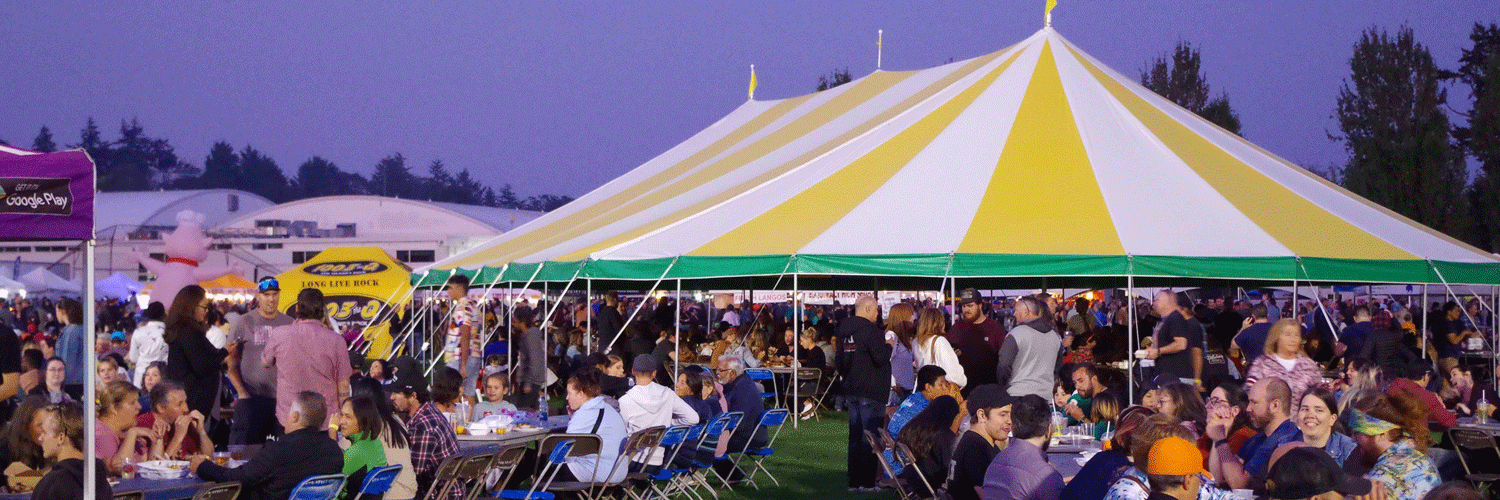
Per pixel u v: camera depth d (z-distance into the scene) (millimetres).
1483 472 7891
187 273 17984
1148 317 18219
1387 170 31828
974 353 10250
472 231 40969
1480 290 20750
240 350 8680
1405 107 33438
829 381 14914
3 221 4539
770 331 18500
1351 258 11148
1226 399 6055
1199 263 10812
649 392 8250
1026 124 12961
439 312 22891
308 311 7492
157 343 10570
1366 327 11703
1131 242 10961
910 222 11492
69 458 5246
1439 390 10633
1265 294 24391
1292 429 5551
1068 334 16875
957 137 12859
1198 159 12914
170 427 6805
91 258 4891
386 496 6266
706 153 18453
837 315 25453
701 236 12062
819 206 12195
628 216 14625
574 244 13531
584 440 7137
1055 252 10852
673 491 8883
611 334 15586
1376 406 4980
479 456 6438
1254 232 11297
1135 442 4480
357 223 41906
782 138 16688
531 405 11992
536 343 12039
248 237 41688
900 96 16281
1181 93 36969
